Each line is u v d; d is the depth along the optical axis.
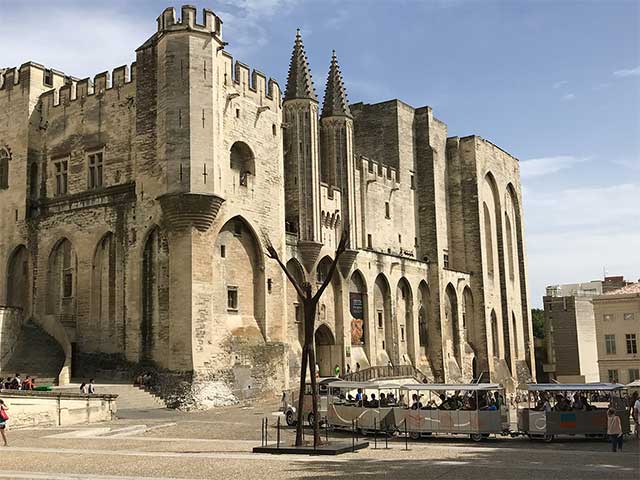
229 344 46.19
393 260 67.94
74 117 52.56
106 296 48.34
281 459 23.06
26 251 52.81
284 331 51.44
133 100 49.16
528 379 92.50
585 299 106.56
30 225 52.72
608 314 85.75
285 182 56.59
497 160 89.81
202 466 21.14
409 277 70.69
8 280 53.16
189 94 45.34
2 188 54.66
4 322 46.78
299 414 26.34
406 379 58.12
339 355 59.03
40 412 33.03
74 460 22.36
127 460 22.38
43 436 29.25
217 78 46.97
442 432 31.97
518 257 95.81
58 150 53.06
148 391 43.56
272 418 37.94
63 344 46.97
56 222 51.56
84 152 51.50
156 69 47.66
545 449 27.92
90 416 35.59
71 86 53.22
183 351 43.28
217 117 46.41
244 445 27.00
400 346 68.19
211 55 46.50
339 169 61.03
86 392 38.56
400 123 74.75
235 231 48.66
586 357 105.06
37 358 46.38
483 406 32.44
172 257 44.53
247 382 46.97
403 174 74.12
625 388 36.72
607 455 25.50
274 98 53.56
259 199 50.59
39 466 21.09
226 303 46.84
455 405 32.97
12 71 55.50
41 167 53.78
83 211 50.22
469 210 81.75
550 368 105.62
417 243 75.31
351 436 32.50
